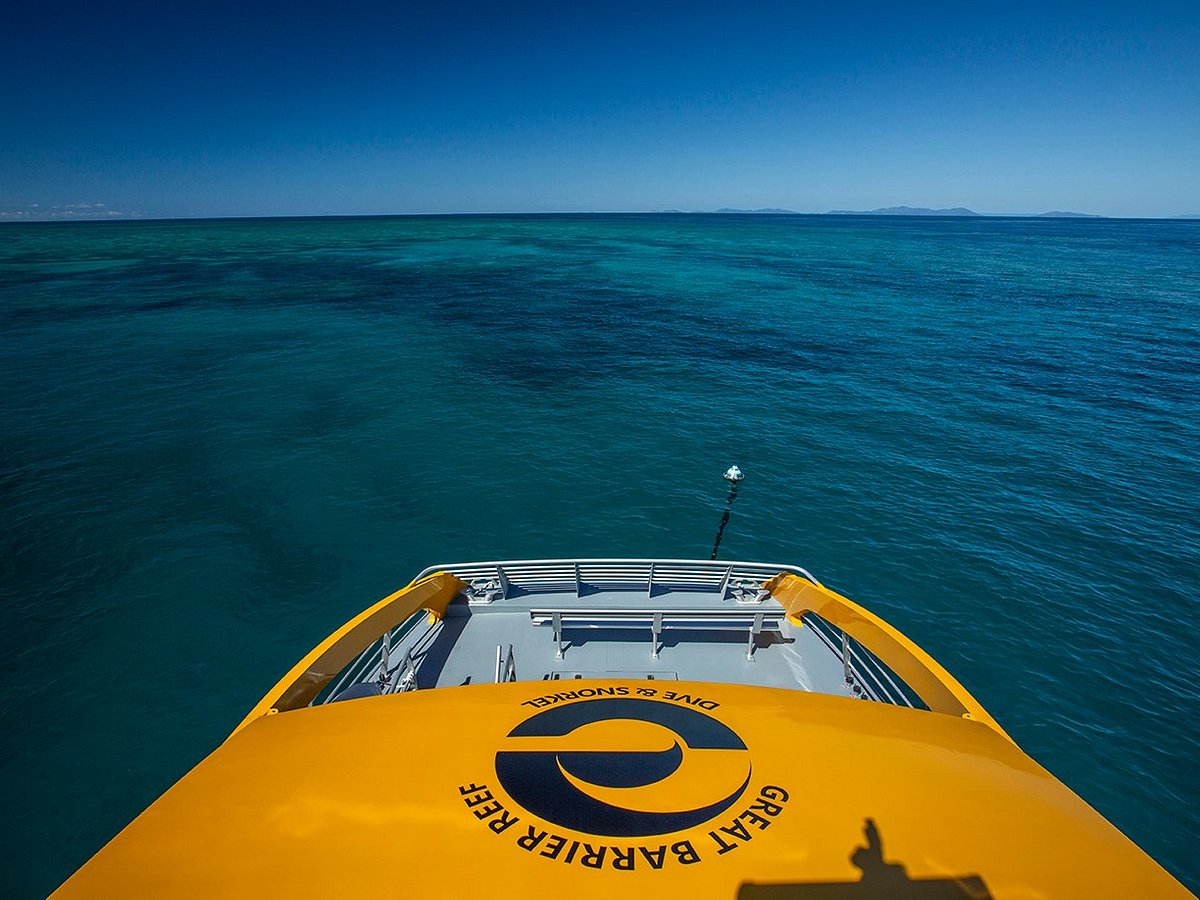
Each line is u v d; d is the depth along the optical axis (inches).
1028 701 599.8
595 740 171.3
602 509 948.0
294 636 673.6
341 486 998.4
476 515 924.0
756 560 822.5
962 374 1694.1
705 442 1202.6
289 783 158.2
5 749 532.1
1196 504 978.1
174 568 772.6
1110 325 2337.6
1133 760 539.2
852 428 1288.1
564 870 132.6
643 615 366.9
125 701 583.5
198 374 1604.3
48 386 1480.1
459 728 179.2
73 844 462.6
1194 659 655.1
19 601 709.3
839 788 157.4
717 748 169.9
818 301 2864.2
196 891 128.3
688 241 7170.3
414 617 400.8
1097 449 1189.7
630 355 1856.5
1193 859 464.4
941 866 136.1
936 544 858.1
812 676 352.5
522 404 1413.6
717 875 131.6
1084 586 770.2
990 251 6190.9
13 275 3698.3
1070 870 137.4
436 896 127.0
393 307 2625.5
